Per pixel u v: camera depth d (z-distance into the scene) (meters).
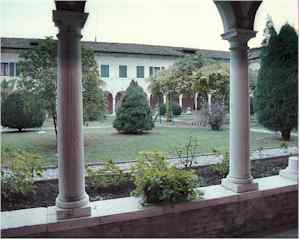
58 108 2.59
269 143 6.97
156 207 2.80
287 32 7.10
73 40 2.54
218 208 3.06
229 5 3.12
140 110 8.90
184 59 11.43
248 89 3.27
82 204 2.60
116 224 2.66
